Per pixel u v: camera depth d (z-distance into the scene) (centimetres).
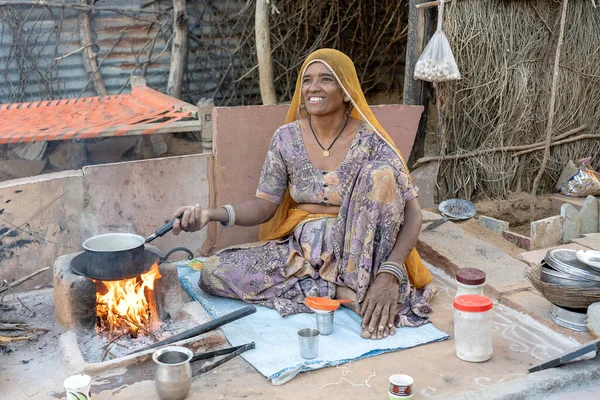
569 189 538
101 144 613
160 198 395
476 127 513
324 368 285
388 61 777
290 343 304
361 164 335
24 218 360
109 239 314
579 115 544
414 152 511
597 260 313
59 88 632
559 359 277
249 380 275
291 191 354
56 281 313
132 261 295
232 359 292
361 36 747
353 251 321
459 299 291
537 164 544
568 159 553
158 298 322
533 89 519
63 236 373
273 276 342
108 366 278
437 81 469
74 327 308
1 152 568
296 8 705
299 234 347
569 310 315
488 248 411
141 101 532
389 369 284
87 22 623
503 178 529
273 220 377
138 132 404
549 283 312
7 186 353
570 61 526
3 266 359
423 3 483
